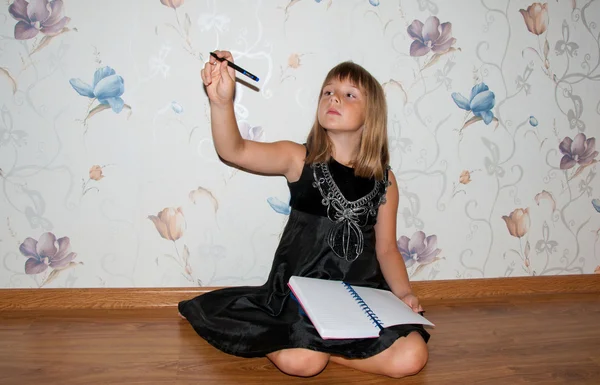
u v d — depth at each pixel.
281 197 1.38
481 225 1.53
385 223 1.26
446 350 1.21
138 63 1.25
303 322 1.06
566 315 1.46
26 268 1.31
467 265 1.55
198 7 1.25
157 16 1.24
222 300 1.20
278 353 1.04
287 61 1.31
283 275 1.18
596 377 1.12
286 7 1.28
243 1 1.26
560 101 1.51
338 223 1.18
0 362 1.04
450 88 1.42
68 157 1.27
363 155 1.19
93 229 1.32
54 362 1.06
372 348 1.01
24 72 1.21
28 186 1.27
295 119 1.34
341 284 1.14
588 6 1.47
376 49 1.35
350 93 1.17
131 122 1.28
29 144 1.25
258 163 1.16
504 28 1.42
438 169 1.46
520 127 1.49
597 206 1.61
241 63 1.29
